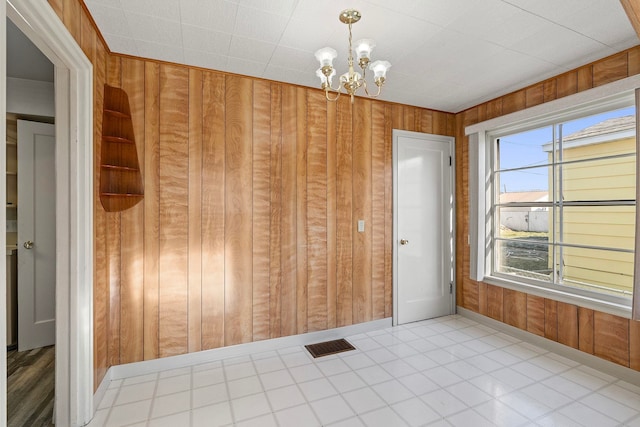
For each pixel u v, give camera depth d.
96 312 1.98
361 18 1.87
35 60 2.49
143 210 2.37
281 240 2.80
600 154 2.46
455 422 1.83
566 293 2.63
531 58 2.36
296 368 2.45
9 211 2.95
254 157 2.70
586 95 2.36
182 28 1.98
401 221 3.37
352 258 3.11
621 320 2.29
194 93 2.49
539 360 2.57
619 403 2.00
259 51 2.26
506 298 3.13
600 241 2.47
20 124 2.72
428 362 2.54
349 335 3.09
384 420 1.84
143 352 2.37
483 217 3.27
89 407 1.83
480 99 3.22
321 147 2.96
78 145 1.77
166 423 1.82
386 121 3.28
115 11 1.81
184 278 2.48
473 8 1.78
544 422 1.82
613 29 1.98
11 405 2.02
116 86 2.28
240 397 2.07
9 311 2.76
